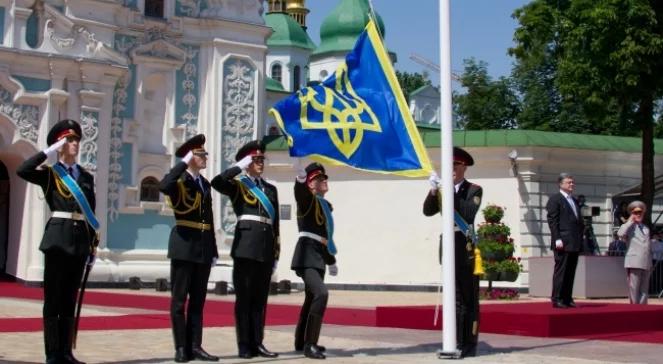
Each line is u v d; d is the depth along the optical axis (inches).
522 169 1059.3
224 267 987.9
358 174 1132.5
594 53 976.9
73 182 370.0
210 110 1207.6
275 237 419.5
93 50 1107.9
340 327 593.6
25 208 1071.0
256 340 414.0
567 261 578.2
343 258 1129.4
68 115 1088.2
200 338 398.9
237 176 422.0
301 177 422.6
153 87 1188.5
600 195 1112.2
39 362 384.5
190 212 397.1
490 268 874.8
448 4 408.8
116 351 435.2
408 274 1098.1
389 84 426.9
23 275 1063.6
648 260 689.0
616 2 946.1
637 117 1003.9
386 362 391.2
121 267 1120.8
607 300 816.3
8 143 1051.3
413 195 1107.3
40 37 1078.4
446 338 406.9
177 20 1202.0
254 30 1245.7
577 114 1807.3
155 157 1177.4
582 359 405.7
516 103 2065.7
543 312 534.0
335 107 425.1
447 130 406.9
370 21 435.5
